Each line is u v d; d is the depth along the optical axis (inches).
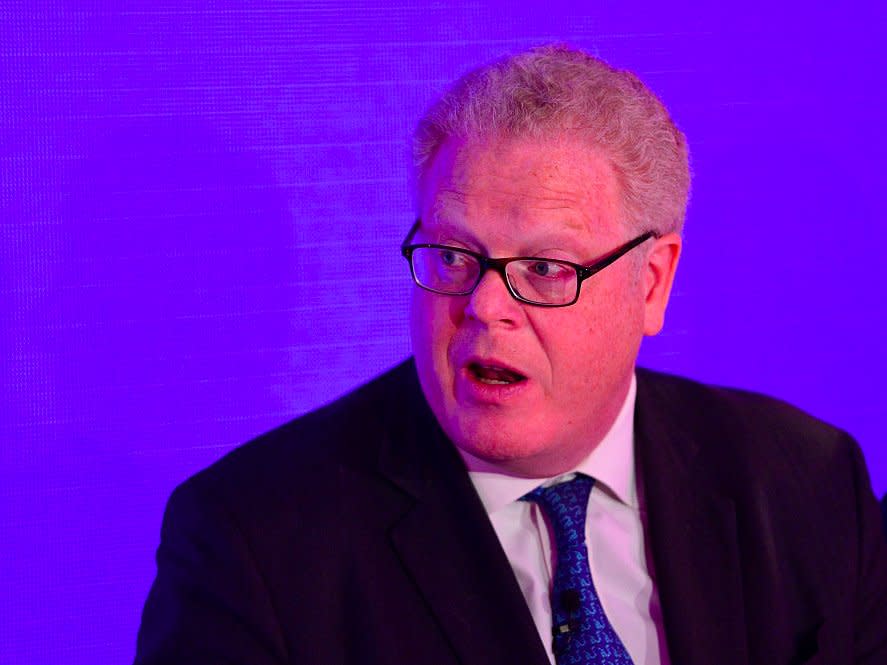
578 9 246.7
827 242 267.4
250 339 234.2
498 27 242.5
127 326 227.1
